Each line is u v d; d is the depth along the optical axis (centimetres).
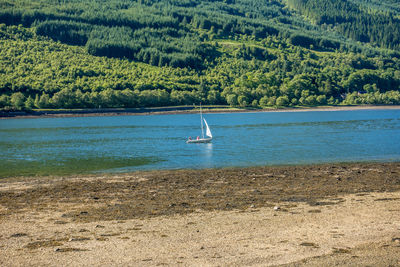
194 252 2481
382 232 2775
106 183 4694
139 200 3766
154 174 5409
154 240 2691
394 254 2391
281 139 10019
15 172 5794
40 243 2661
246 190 4144
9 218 3216
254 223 3012
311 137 10425
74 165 6425
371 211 3272
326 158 6769
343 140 9594
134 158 7144
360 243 2581
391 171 5316
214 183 4575
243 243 2616
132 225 3008
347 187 4234
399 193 3900
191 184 4531
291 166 5978
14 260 2394
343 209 3341
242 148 8319
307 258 2358
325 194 3900
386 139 9719
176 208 3450
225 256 2412
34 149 8744
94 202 3716
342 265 2255
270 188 4234
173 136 11612
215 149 8231
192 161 6662
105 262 2356
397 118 19262
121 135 12081
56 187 4481
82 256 2442
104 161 6831
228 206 3491
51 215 3300
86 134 12588
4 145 9581
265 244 2592
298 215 3194
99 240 2705
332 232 2794
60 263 2348
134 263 2338
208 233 2809
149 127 15412
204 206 3506
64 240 2714
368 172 5262
